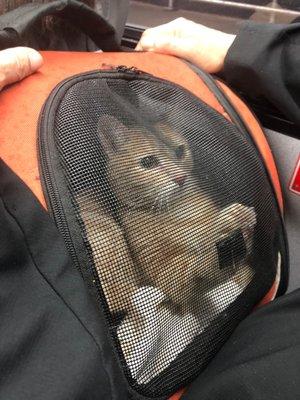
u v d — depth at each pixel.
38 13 0.41
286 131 0.60
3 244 0.32
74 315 0.31
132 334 0.35
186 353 0.39
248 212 0.44
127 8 0.62
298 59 0.52
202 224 0.40
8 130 0.37
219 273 0.42
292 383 0.34
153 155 0.40
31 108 0.39
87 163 0.36
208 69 0.58
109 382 0.31
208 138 0.45
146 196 0.38
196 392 0.37
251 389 0.35
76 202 0.34
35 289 0.32
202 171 0.43
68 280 0.32
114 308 0.34
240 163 0.46
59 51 0.49
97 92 0.41
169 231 0.38
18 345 0.30
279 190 0.56
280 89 0.53
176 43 0.56
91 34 0.49
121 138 0.39
